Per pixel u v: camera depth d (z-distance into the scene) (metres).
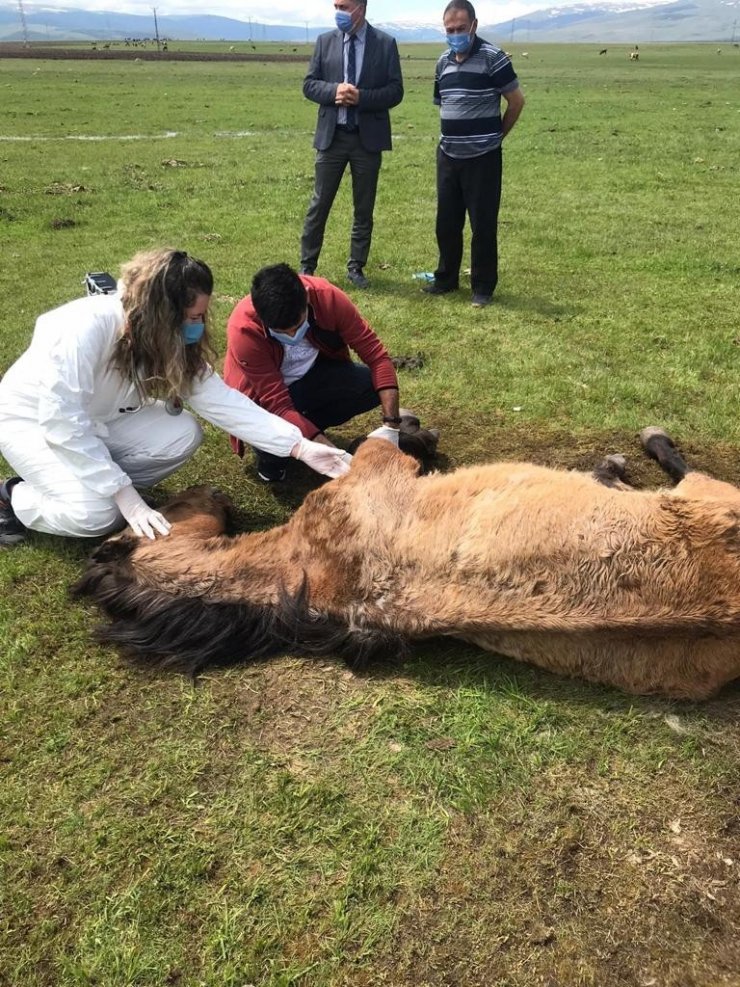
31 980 2.29
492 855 2.60
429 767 2.89
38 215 11.11
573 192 12.40
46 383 3.45
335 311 4.29
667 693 3.07
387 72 7.31
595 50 122.25
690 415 5.16
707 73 51.56
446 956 2.33
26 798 2.79
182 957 2.34
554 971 2.29
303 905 2.46
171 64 63.72
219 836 2.67
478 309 7.26
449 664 3.35
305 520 3.54
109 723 3.10
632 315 6.99
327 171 7.58
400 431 4.58
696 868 2.55
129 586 3.51
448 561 3.12
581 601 2.92
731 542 2.80
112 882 2.54
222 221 10.80
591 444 4.89
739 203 11.40
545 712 3.09
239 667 3.38
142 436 4.07
